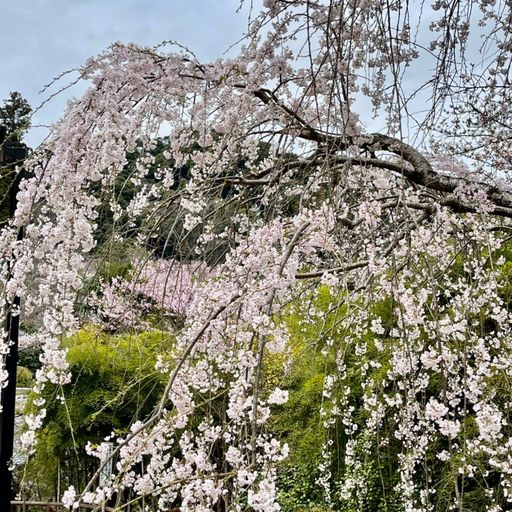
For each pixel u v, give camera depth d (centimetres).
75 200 200
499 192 253
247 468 135
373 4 201
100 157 189
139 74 203
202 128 222
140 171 227
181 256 248
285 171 245
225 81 216
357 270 293
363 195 208
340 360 305
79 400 494
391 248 219
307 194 245
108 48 205
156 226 249
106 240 233
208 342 194
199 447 193
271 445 138
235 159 243
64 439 514
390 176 266
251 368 164
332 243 195
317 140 238
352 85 233
